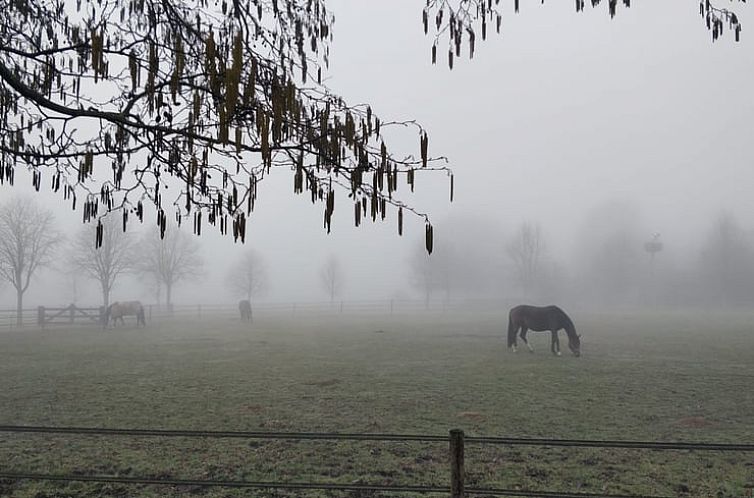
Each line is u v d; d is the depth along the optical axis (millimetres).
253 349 17125
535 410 8406
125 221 3602
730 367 12836
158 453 6316
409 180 3281
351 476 5566
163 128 3389
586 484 5297
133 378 11469
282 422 7723
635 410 8383
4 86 3945
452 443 3629
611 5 3607
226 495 5082
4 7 3854
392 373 12156
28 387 10430
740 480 5387
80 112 3354
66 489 5246
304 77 3670
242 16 3701
